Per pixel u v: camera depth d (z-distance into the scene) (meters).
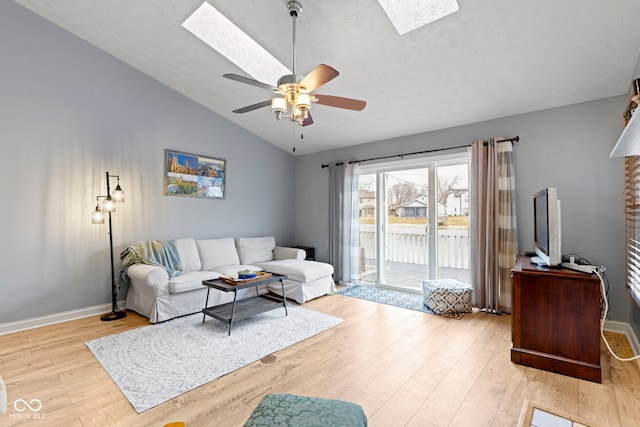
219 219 4.62
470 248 3.67
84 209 3.36
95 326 3.05
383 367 2.25
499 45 2.58
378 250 4.80
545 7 2.19
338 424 1.10
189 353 2.46
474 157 3.63
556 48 2.51
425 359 2.37
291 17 2.61
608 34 2.31
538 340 2.25
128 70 3.69
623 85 2.78
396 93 3.45
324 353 2.48
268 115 4.48
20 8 2.97
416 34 2.62
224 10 2.70
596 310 2.08
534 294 2.26
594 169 3.02
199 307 3.47
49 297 3.13
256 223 5.16
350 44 2.83
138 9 2.89
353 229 4.86
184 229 4.21
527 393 1.92
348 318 3.30
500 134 3.58
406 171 4.53
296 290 3.89
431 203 4.24
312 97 2.27
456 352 2.49
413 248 4.46
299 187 5.77
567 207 3.14
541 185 3.29
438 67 2.95
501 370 2.20
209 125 4.49
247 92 3.96
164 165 4.00
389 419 1.69
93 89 3.42
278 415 1.16
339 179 5.03
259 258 4.77
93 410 1.75
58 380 2.06
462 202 4.03
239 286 2.96
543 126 3.30
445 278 4.18
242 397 1.89
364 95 3.54
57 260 3.18
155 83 3.92
